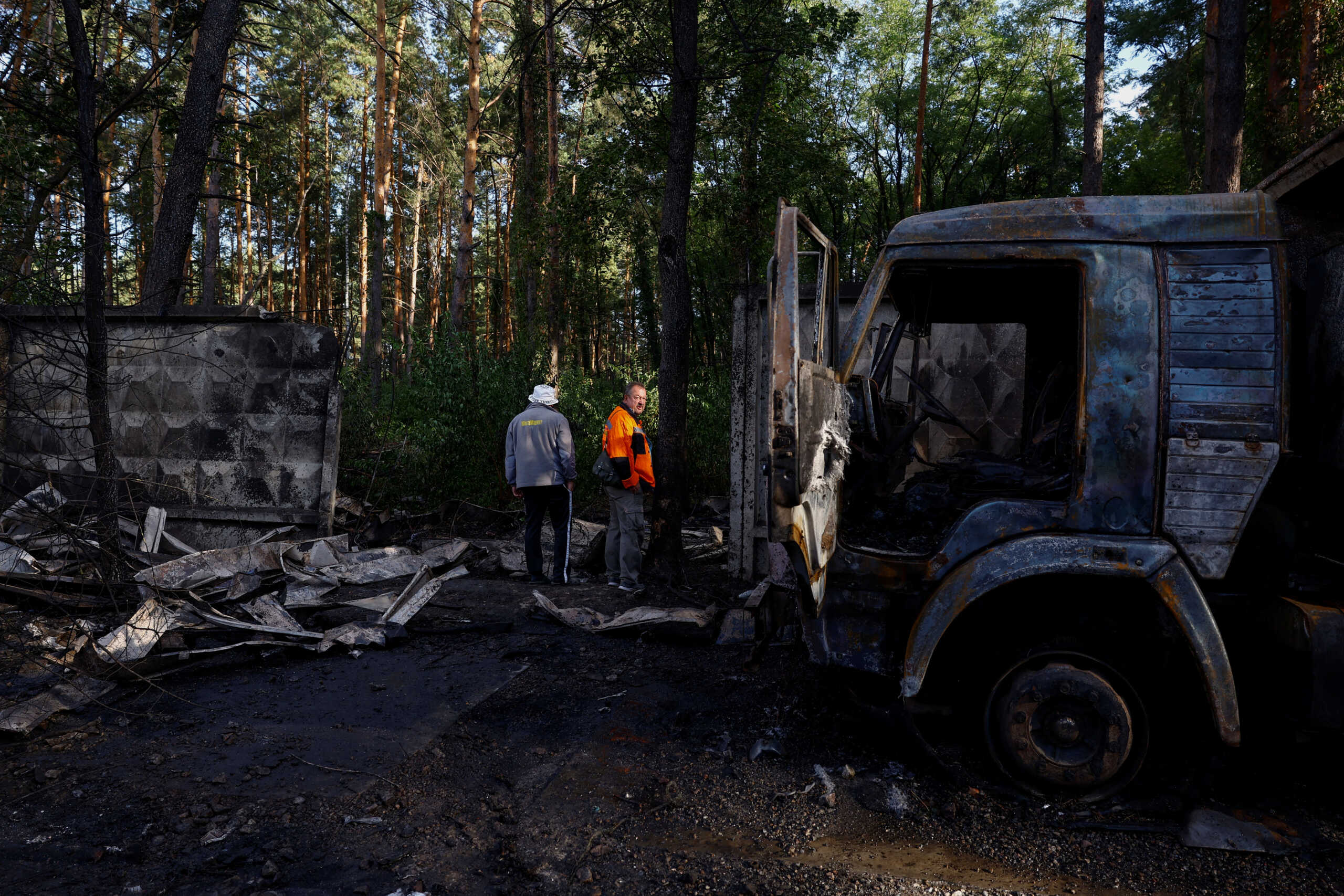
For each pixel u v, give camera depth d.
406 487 8.81
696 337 16.52
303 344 7.37
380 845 2.83
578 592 6.41
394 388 11.44
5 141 8.80
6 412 6.96
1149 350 3.05
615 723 3.94
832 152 15.31
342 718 3.96
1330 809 3.13
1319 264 3.11
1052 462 3.60
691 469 10.66
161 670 4.44
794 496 2.93
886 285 3.40
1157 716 3.26
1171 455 3.01
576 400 11.68
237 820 2.95
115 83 9.43
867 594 3.41
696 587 6.61
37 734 3.68
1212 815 3.03
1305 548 3.08
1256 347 2.99
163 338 7.40
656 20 8.92
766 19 11.45
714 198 14.22
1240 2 11.44
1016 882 2.66
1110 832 2.99
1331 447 2.99
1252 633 3.19
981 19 23.47
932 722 3.72
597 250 15.70
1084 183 13.31
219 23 8.62
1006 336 6.29
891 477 4.03
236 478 7.40
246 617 5.29
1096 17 12.95
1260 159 15.68
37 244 5.41
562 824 2.99
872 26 23.89
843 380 3.42
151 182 11.34
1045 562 3.06
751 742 3.74
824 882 2.64
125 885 2.54
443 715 4.01
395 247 32.12
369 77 26.41
